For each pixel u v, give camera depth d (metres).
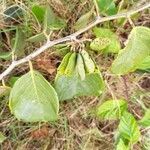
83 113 0.38
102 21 0.34
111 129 0.39
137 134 0.36
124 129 0.36
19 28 0.37
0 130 0.38
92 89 0.35
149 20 0.38
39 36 0.34
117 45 0.36
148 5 0.33
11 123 0.38
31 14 0.36
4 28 0.37
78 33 0.33
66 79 0.34
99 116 0.37
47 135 0.38
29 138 0.38
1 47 0.38
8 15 0.37
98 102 0.38
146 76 0.39
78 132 0.38
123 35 0.38
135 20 0.38
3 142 0.38
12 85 0.36
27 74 0.33
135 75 0.38
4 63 0.37
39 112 0.34
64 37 0.35
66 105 0.38
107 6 0.36
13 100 0.33
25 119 0.34
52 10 0.38
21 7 0.36
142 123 0.37
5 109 0.38
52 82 0.38
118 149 0.36
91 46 0.34
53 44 0.33
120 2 0.36
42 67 0.38
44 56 0.37
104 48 0.35
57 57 0.38
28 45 0.37
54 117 0.34
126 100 0.39
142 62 0.36
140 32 0.32
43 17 0.35
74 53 0.33
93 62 0.34
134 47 0.33
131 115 0.36
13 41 0.36
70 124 0.39
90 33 0.37
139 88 0.39
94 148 0.39
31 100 0.33
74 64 0.33
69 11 0.38
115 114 0.37
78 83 0.35
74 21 0.38
